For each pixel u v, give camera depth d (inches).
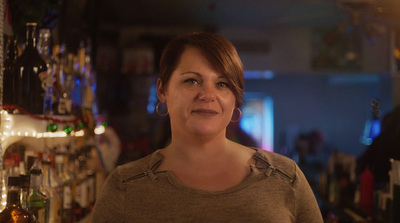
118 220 44.2
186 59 45.2
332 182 142.2
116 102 228.5
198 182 44.8
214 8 217.5
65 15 112.7
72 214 88.4
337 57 252.2
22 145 79.3
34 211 65.8
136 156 202.5
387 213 104.3
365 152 131.3
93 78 139.4
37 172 66.1
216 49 44.9
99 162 132.4
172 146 47.3
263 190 44.1
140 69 229.0
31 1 84.2
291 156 296.0
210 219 42.3
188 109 44.8
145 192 44.0
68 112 85.6
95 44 141.8
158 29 257.4
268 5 210.7
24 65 71.2
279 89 373.7
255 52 258.5
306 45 257.0
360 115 374.3
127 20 242.4
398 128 125.7
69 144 99.4
